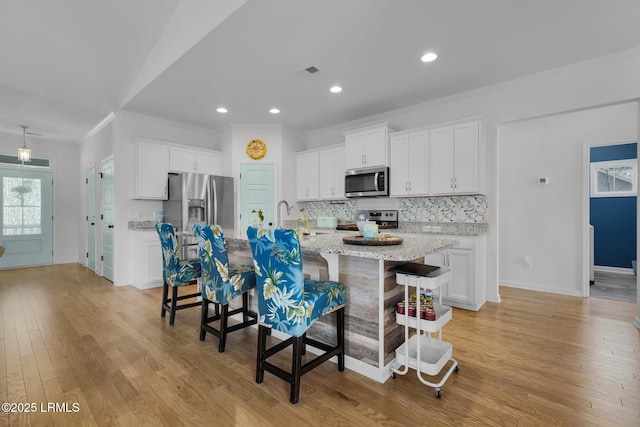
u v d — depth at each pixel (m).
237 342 2.50
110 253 4.61
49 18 2.63
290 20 2.25
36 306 3.41
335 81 3.34
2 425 1.50
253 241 1.75
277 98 3.84
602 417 1.56
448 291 3.36
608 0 2.07
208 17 2.42
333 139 5.18
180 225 4.23
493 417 1.57
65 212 6.26
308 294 1.79
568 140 3.95
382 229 4.24
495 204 3.52
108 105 4.23
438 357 1.98
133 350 2.33
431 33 2.44
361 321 2.00
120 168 4.33
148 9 2.77
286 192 5.15
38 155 5.94
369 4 2.08
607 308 3.31
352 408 1.65
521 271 4.26
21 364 2.10
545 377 1.93
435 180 3.66
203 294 2.45
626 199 5.17
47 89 3.77
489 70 3.09
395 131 4.28
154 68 3.26
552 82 3.13
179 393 1.78
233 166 4.96
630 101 2.80
